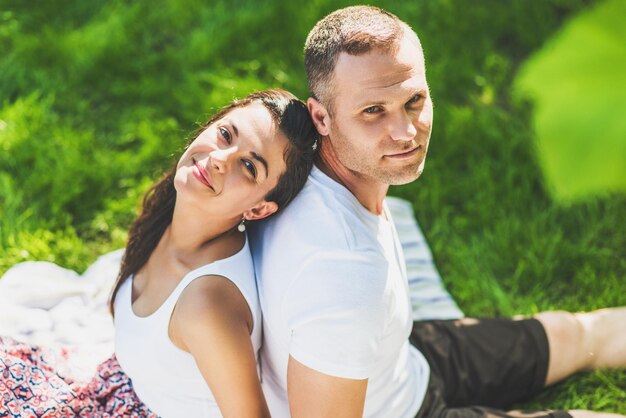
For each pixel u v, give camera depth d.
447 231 3.29
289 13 4.08
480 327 2.50
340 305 1.68
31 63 3.82
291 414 1.83
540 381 2.50
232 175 1.84
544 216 3.29
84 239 3.18
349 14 1.66
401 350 2.07
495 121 3.65
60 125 3.61
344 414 1.76
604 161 0.60
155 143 3.51
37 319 2.58
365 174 1.74
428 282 3.01
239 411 1.85
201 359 1.85
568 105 0.62
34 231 3.11
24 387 2.22
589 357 2.56
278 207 1.91
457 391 2.44
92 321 2.62
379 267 1.74
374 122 1.63
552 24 4.09
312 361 1.72
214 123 1.92
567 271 3.13
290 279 1.78
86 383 2.27
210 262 1.91
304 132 1.85
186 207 1.88
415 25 4.07
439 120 3.65
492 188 3.41
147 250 2.11
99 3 4.19
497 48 4.10
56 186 3.27
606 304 2.93
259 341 1.98
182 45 4.07
